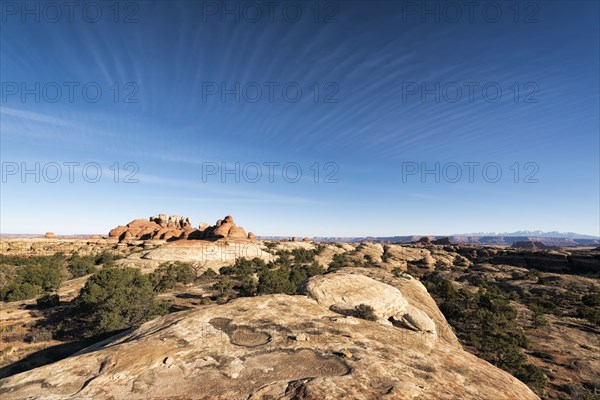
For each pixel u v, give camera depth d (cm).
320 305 2438
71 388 1102
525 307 6412
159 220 17412
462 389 1184
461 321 4909
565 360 3569
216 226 14238
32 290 4816
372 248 16025
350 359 1354
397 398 1035
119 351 1386
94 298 3253
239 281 6638
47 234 14212
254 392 1063
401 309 2862
